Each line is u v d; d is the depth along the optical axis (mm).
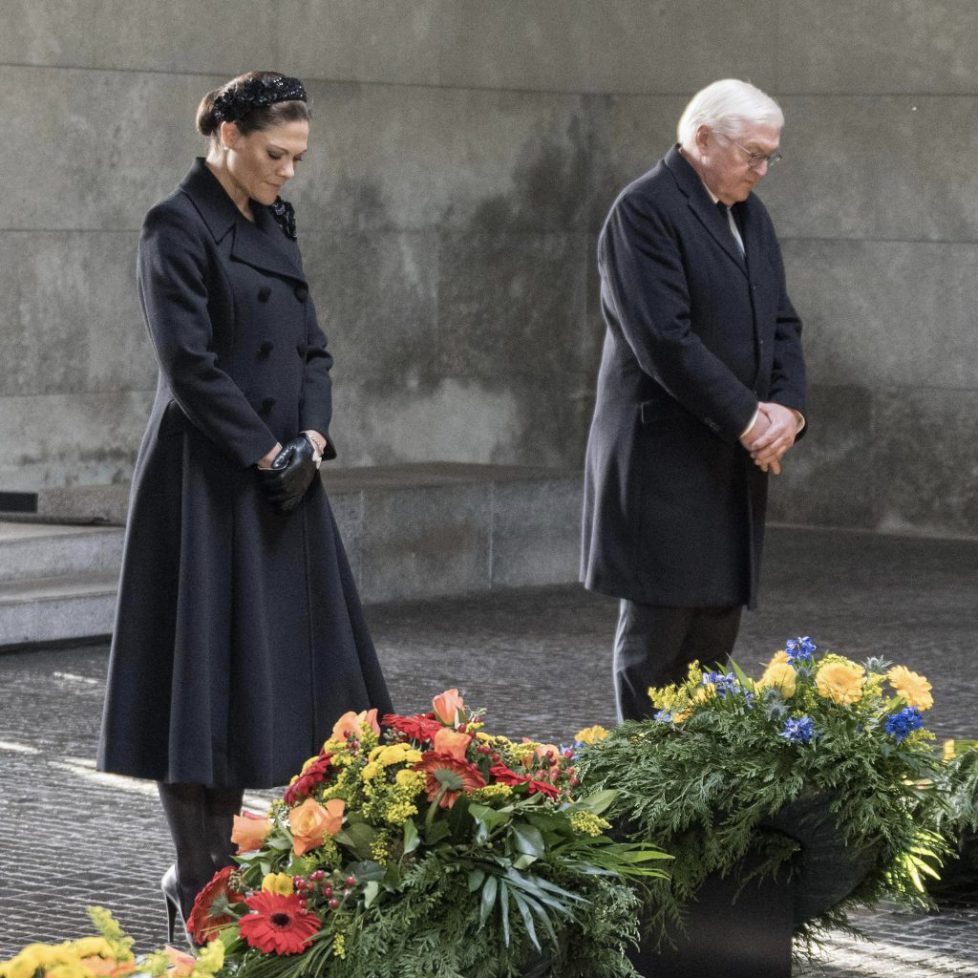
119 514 18156
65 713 13070
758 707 6996
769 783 6707
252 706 7715
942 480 23688
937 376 23641
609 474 9391
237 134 7820
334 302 23234
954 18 23234
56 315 20484
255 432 7715
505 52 24672
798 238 24328
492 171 24672
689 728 7051
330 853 5621
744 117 9109
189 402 7672
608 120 25547
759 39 24391
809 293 24312
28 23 20047
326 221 23078
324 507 8102
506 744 6094
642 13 25125
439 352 24375
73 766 11406
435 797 5645
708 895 6824
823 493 24391
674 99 25062
